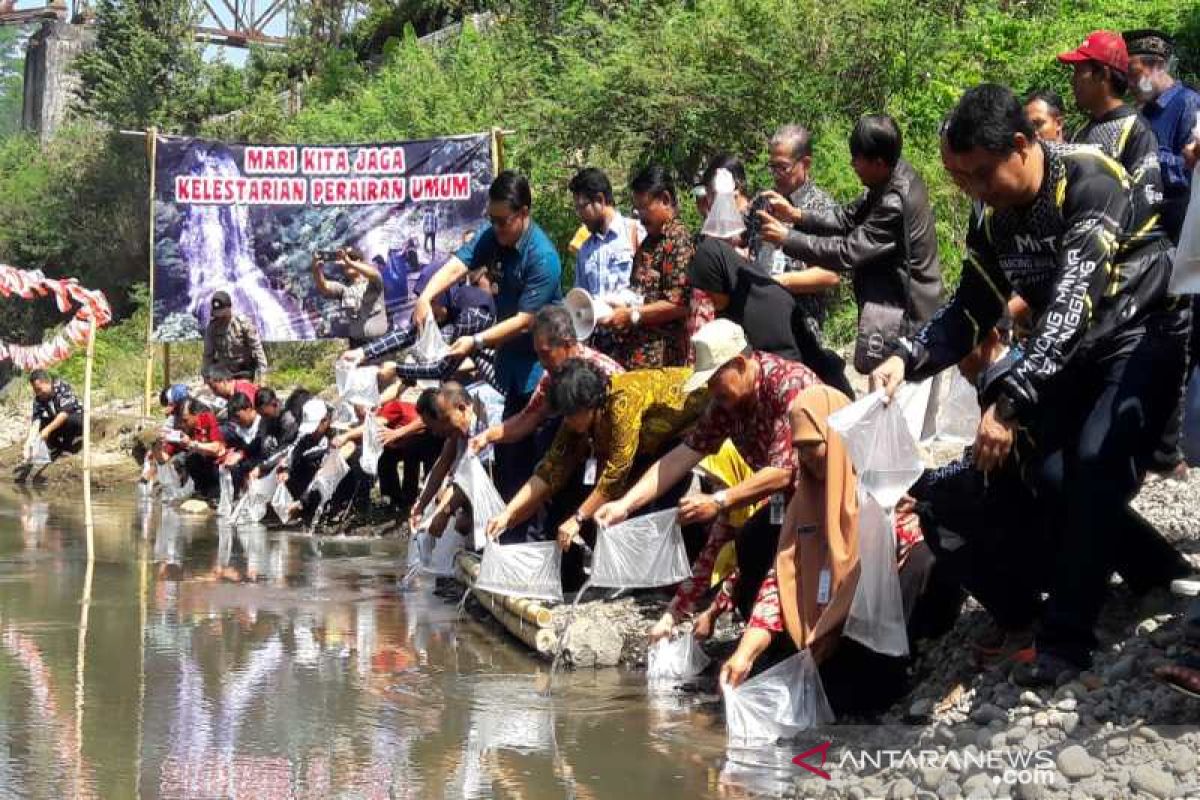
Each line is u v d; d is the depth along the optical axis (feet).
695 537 23.03
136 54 105.29
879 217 20.57
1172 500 23.82
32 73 140.97
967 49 44.55
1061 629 16.11
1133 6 41.78
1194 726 14.44
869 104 45.78
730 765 16.19
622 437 22.08
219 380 45.03
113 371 81.20
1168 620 16.72
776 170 23.58
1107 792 13.28
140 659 22.15
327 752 16.94
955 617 18.19
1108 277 15.56
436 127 65.72
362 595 28.19
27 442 54.39
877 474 16.30
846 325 39.86
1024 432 16.66
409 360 35.14
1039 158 15.78
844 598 17.37
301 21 106.63
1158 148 18.49
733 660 17.71
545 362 23.36
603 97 49.03
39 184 109.40
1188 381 15.75
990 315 17.29
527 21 69.05
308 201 51.85
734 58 47.24
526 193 26.73
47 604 26.99
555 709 18.92
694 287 21.86
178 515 42.96
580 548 25.39
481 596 26.14
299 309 52.11
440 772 16.08
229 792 15.44
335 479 38.11
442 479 30.96
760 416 19.11
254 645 23.22
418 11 94.99
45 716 18.69
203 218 51.80
